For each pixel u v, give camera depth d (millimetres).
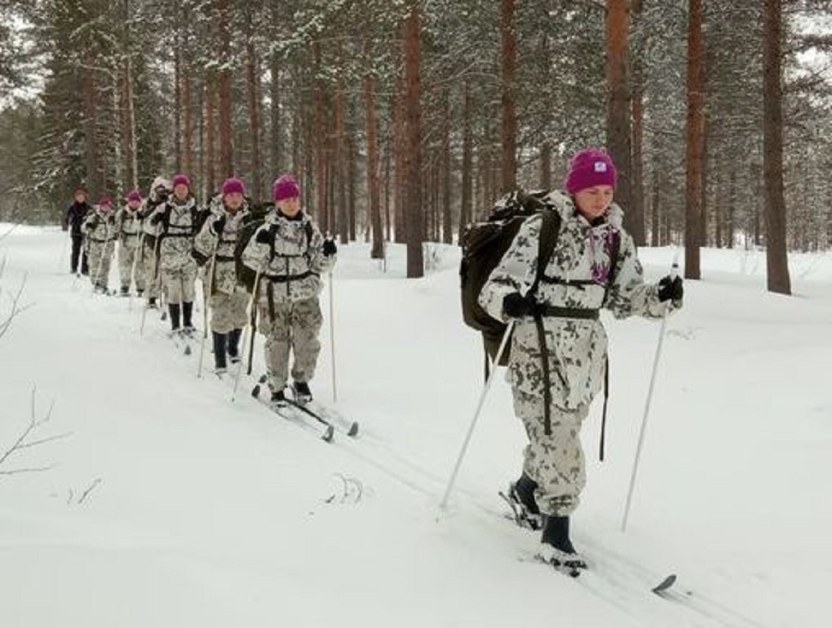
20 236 30812
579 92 18266
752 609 3680
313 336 7266
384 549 4031
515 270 3947
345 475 5250
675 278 4020
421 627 3217
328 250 7168
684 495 5086
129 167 33719
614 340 10258
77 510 4023
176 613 2971
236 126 38531
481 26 19781
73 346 9125
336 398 7602
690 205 18578
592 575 3959
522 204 4305
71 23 25719
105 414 6148
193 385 7875
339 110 29906
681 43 22406
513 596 3629
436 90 24688
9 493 4133
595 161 3939
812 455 5699
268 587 3338
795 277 24391
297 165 39250
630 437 6324
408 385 8258
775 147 16328
